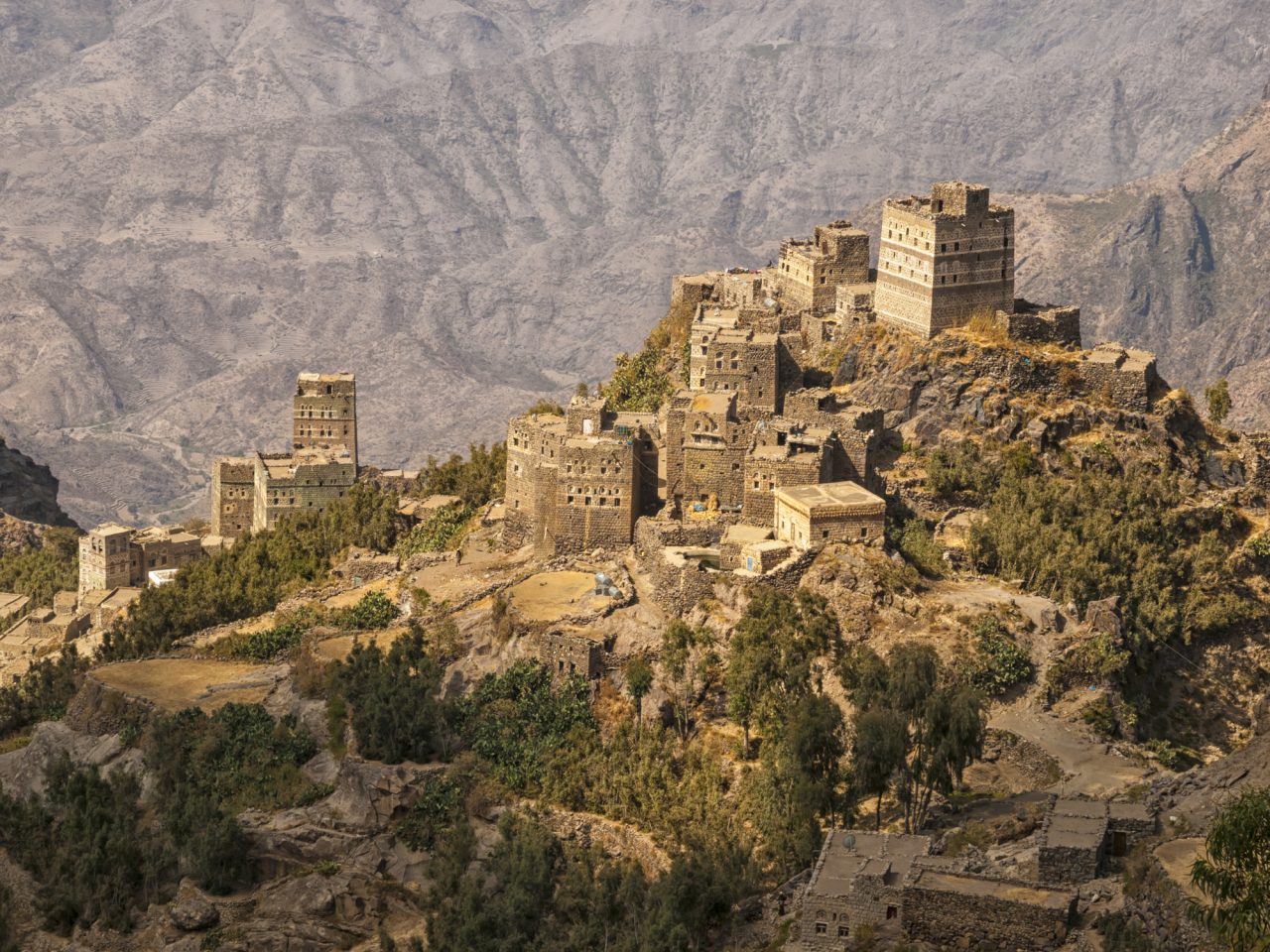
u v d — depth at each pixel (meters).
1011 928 170.75
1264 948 148.12
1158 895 169.88
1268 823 148.75
